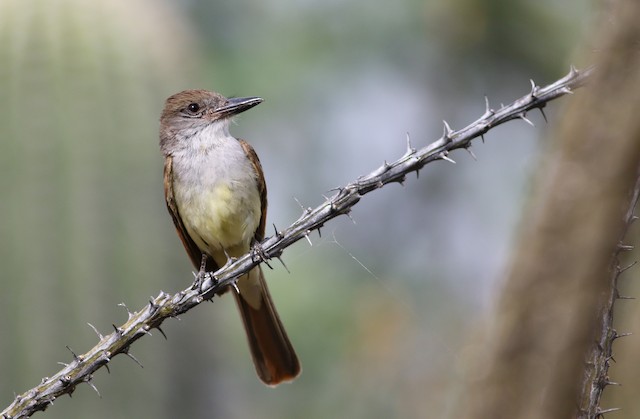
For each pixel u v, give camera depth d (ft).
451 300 48.91
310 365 46.65
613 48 12.61
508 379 12.61
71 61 33.35
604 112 12.50
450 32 50.93
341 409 45.19
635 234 20.79
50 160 32.19
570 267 12.44
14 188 31.89
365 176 25.49
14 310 31.14
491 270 48.03
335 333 47.16
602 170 12.38
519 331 12.62
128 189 33.01
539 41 49.90
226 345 39.99
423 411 43.09
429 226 52.34
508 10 49.21
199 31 50.19
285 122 51.65
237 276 25.77
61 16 33.78
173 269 33.91
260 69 50.98
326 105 52.13
